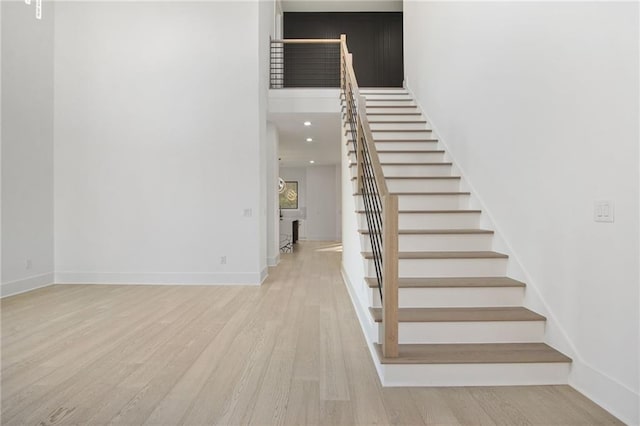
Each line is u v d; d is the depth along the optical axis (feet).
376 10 29.63
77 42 16.51
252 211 16.53
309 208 39.68
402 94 21.74
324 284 16.65
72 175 16.49
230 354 8.57
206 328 10.41
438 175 14.29
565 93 7.32
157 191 16.51
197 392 6.81
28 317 11.41
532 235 8.53
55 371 7.64
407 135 16.98
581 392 6.78
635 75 5.64
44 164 15.98
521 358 7.12
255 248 16.56
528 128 8.72
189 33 16.63
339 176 38.91
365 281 9.43
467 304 8.75
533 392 6.83
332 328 10.46
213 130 16.57
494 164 10.58
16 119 14.53
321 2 28.53
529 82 8.68
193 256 16.55
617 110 6.00
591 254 6.62
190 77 16.58
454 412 6.20
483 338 7.93
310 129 22.91
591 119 6.58
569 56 7.18
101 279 16.56
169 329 10.30
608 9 6.15
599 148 6.40
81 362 8.07
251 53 16.65
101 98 16.48
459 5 13.56
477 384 7.10
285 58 29.55
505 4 9.87
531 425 5.82
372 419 6.00
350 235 14.16
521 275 8.96
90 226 16.51
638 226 5.65
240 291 15.17
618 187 6.00
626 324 5.89
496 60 10.45
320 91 19.61
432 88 17.20
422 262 9.59
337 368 7.87
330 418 6.03
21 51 14.74
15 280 14.52
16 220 14.56
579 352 6.92
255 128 16.58
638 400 5.69
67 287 15.79
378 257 8.48
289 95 19.62
